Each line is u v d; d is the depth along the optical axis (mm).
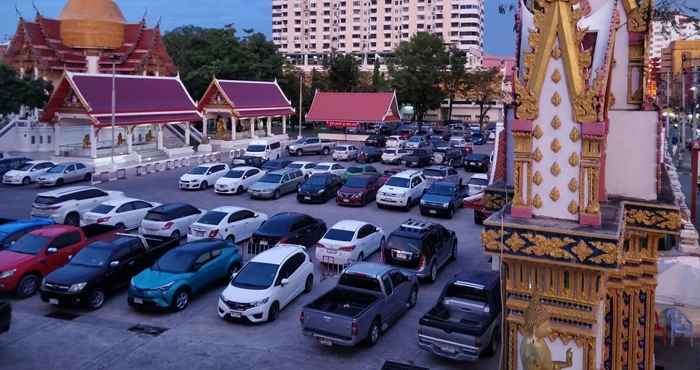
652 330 8883
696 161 21984
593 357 6551
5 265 17109
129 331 14953
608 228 6289
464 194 31266
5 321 13273
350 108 71062
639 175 8648
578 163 6395
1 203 30266
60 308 16484
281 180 33281
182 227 23453
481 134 69500
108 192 27609
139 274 16703
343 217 28406
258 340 14508
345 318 13164
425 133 73312
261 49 80000
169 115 49281
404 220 27984
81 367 12953
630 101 8914
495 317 13508
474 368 13062
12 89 47969
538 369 6562
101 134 51125
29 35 55656
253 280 15953
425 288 18609
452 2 159875
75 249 18828
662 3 9570
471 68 104125
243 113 58625
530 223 6480
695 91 24625
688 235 16609
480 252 22750
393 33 165375
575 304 6602
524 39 8883
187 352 13781
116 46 59969
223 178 34312
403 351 13977
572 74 6312
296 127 86188
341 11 168750
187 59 79500
